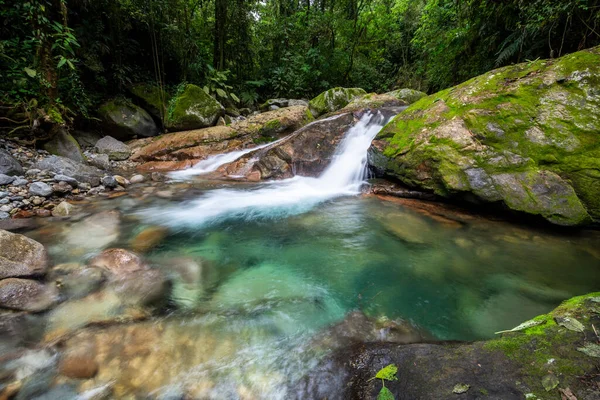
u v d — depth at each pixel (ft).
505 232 12.03
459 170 13.55
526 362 4.88
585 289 8.40
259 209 15.39
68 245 10.71
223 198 17.15
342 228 12.98
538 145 12.46
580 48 17.25
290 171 21.38
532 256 10.26
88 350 6.05
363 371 5.41
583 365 4.64
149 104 30.96
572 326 5.50
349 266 9.94
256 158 22.90
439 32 31.12
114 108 27.96
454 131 14.39
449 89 17.01
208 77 36.47
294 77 44.55
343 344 6.33
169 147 25.86
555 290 8.39
